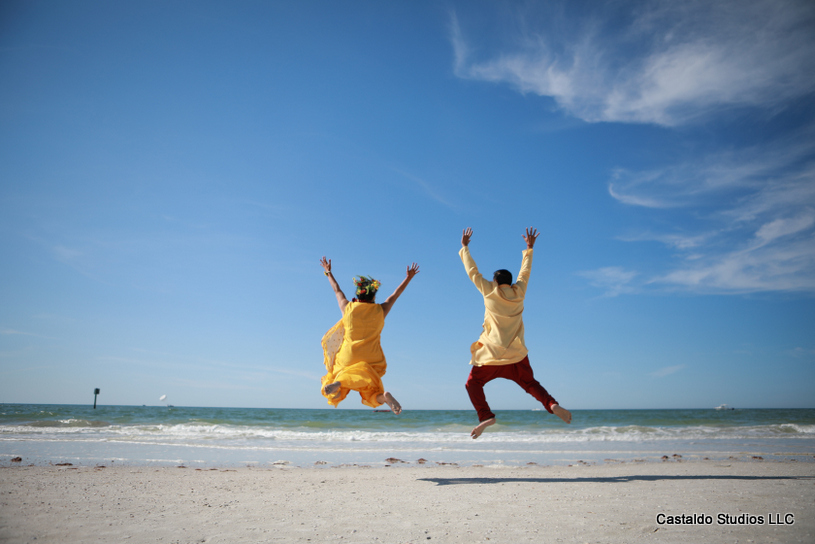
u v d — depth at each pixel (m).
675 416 42.16
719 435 16.11
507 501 4.21
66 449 9.62
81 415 26.48
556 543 2.83
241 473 6.44
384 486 5.23
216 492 4.76
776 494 4.47
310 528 3.22
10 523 3.29
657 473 6.39
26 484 5.04
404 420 32.75
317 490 4.93
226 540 2.92
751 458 9.15
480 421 5.05
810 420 29.73
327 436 14.87
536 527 3.22
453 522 3.38
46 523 3.31
